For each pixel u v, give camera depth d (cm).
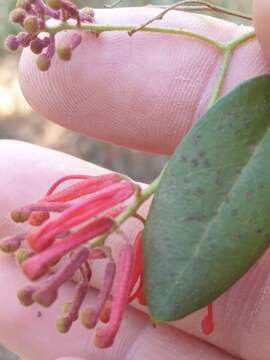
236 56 9
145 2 16
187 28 9
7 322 9
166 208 6
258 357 9
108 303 6
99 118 10
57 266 7
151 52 9
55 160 9
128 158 20
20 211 5
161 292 5
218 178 6
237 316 8
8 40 7
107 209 5
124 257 5
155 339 9
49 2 6
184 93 9
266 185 6
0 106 22
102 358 9
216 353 9
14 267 9
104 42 9
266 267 8
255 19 6
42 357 9
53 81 9
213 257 5
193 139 6
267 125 6
